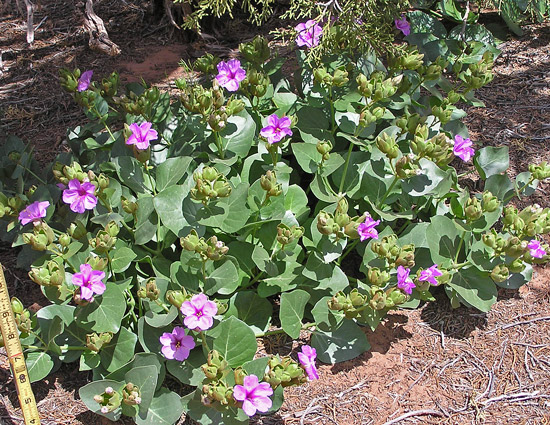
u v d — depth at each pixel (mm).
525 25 1460
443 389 761
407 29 1058
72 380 767
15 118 1241
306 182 1005
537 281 896
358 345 784
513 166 1060
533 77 1279
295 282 806
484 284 827
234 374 684
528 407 738
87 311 728
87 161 994
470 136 1126
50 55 1440
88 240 794
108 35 1493
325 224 740
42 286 725
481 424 722
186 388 752
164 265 813
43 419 722
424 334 828
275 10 1543
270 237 819
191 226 786
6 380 769
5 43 1495
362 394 753
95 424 718
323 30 967
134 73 1352
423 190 826
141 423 686
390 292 743
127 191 845
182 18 1435
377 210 824
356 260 918
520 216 812
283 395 722
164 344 694
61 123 1224
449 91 1035
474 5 1498
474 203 785
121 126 1155
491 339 819
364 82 833
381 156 870
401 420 726
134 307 816
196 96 844
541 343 811
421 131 785
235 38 1469
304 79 1000
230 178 862
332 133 943
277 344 806
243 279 834
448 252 827
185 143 915
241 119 902
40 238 717
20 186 889
